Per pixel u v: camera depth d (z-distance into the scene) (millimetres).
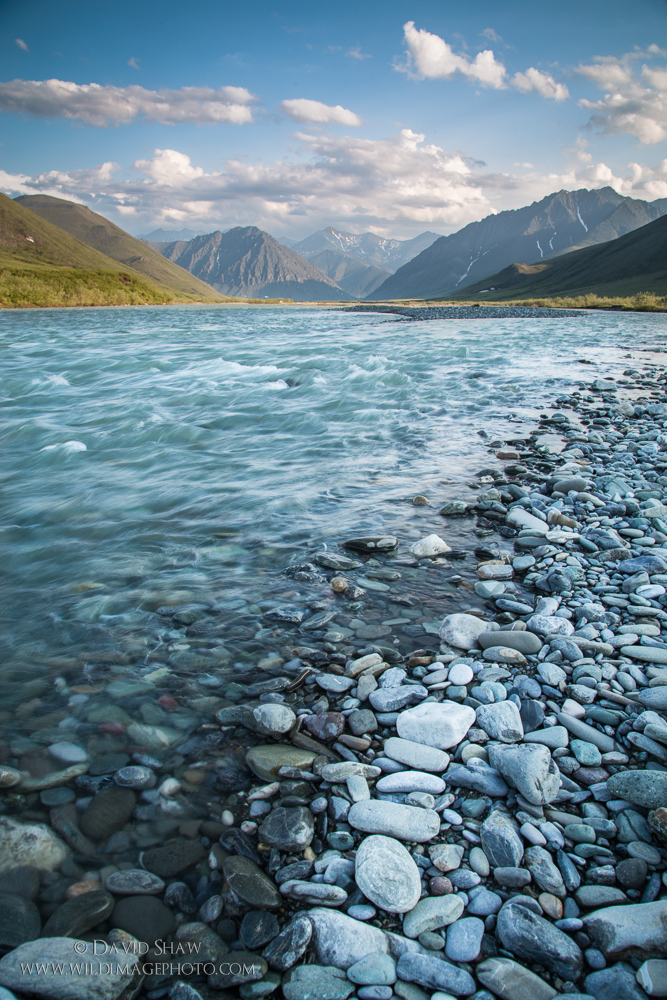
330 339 29094
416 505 6840
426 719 3266
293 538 5949
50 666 3904
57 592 4895
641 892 2365
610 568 5324
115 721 3391
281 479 7848
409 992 2008
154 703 3549
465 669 3768
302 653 4031
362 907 2293
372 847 2504
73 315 59219
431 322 44938
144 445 9844
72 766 3045
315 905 2320
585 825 2664
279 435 10406
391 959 2109
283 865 2488
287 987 2021
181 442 10031
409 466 8375
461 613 4414
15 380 16391
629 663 3867
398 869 2395
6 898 2314
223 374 17500
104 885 2395
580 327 37750
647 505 6586
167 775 2998
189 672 3840
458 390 14633
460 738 3199
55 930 2178
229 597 4797
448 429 10586
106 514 6656
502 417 11531
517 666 3904
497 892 2371
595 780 2943
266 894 2348
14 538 6031
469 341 27734
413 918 2246
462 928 2207
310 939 2174
